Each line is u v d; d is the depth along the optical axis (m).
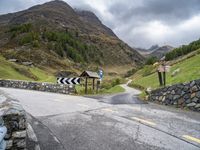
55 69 193.50
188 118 11.27
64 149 6.66
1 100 6.66
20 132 5.84
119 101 19.23
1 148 3.77
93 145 7.03
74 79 29.48
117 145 7.05
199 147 6.96
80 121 10.12
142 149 6.73
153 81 60.25
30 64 140.88
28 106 13.83
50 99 18.19
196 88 14.64
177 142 7.38
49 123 9.60
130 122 10.05
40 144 6.98
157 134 8.24
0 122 4.51
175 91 16.62
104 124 9.62
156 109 14.22
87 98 21.02
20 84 32.16
